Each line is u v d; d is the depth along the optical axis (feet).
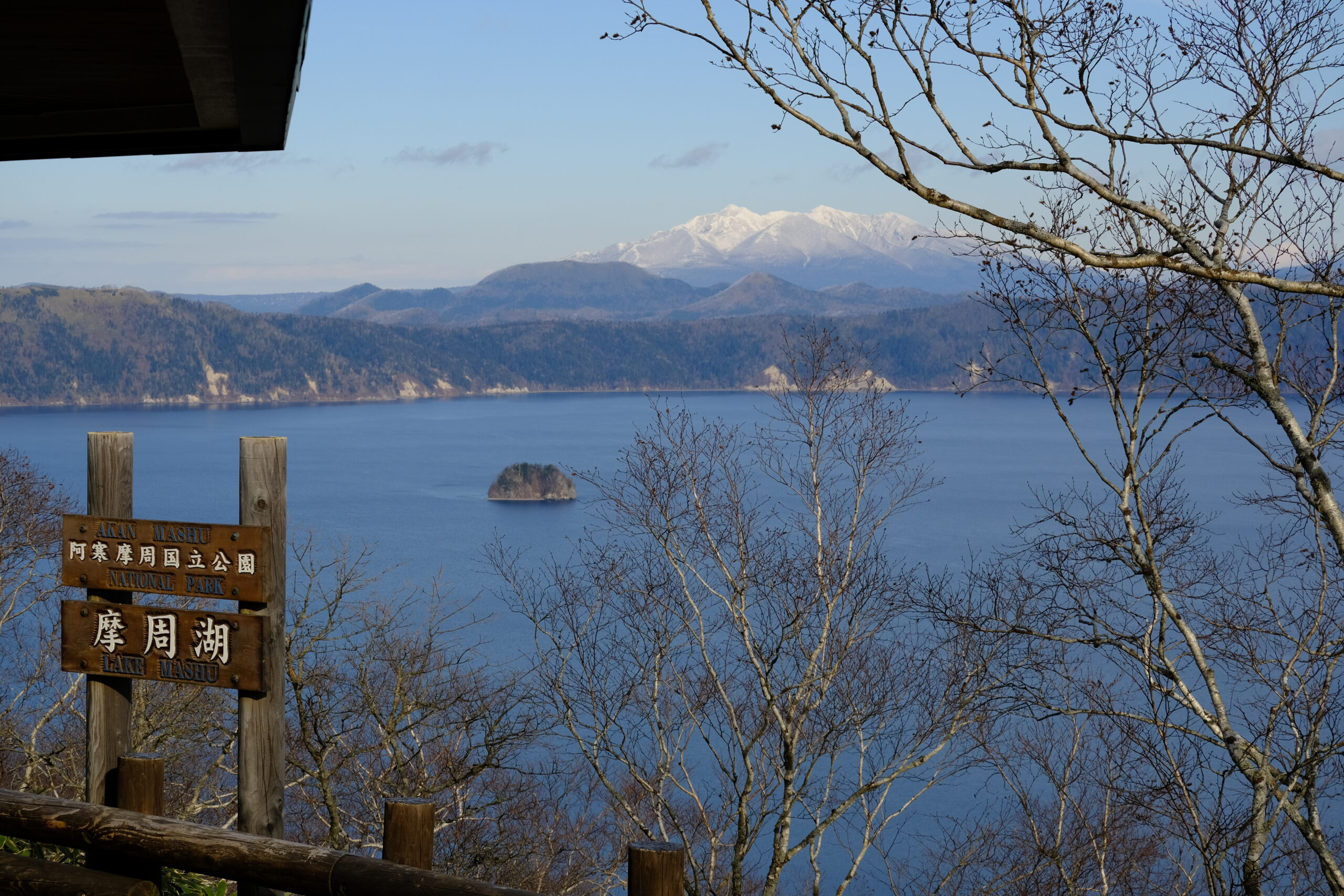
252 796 12.71
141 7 7.73
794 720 24.82
